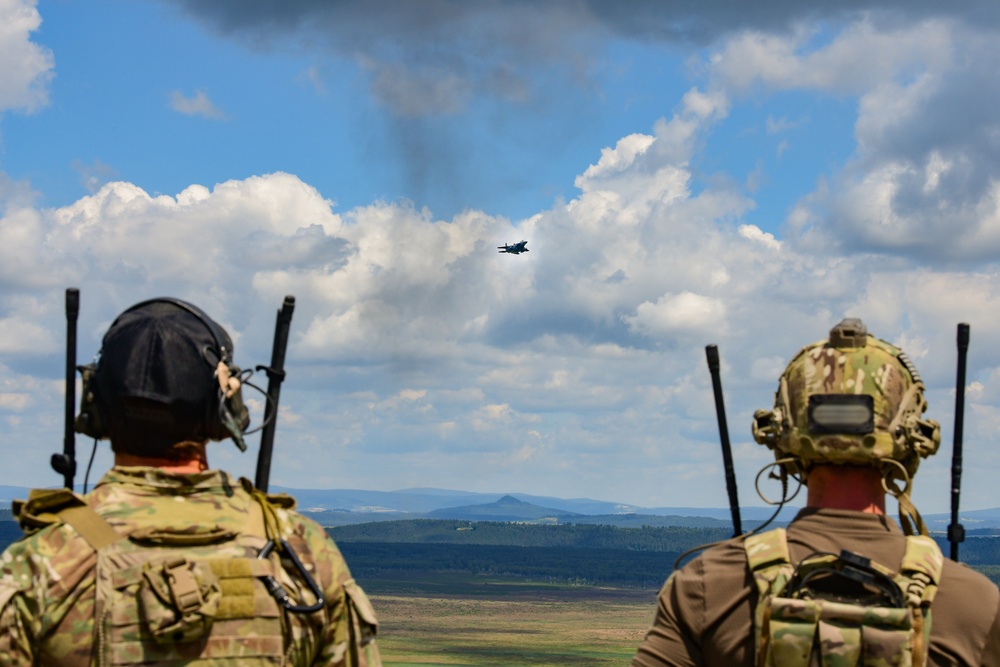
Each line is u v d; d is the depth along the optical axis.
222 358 5.48
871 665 4.93
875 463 5.46
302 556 5.25
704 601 5.39
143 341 5.32
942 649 5.09
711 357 6.49
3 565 4.97
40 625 4.88
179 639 4.84
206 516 5.16
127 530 5.03
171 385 5.28
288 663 5.06
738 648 5.26
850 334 5.62
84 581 4.91
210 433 5.44
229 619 4.92
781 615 5.08
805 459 5.60
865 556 5.32
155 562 4.92
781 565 5.27
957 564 5.33
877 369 5.50
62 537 5.00
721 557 5.46
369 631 5.34
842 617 4.99
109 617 4.82
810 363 5.62
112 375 5.30
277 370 6.11
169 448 5.36
